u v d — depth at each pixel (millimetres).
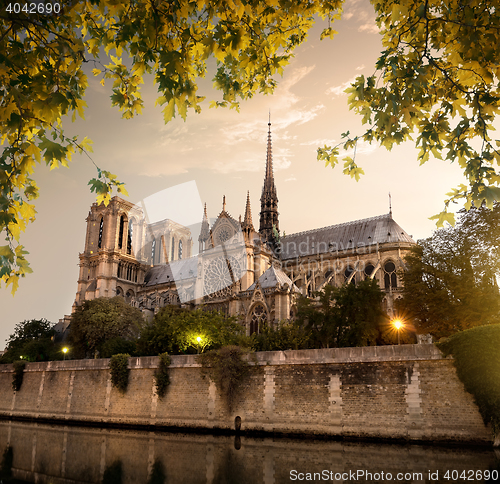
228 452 32594
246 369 40719
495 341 30734
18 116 7281
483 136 9242
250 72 11273
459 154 9688
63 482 27094
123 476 27562
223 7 8984
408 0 8195
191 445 35750
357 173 11133
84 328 75188
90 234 125125
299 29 12461
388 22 9961
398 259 84375
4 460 33781
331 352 37281
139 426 45219
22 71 7715
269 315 64500
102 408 48812
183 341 52469
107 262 116688
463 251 47156
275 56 10625
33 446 38969
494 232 45031
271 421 38250
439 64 10016
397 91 9086
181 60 8227
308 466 27500
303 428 36812
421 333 49281
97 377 50625
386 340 52531
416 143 9922
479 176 9055
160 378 44812
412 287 49938
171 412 43719
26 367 59438
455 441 31391
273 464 28531
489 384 30328
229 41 8250
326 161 11438
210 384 42094
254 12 9844
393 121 9273
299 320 55094
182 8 8445
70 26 8609
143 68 8742
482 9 8594
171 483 25625
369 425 34438
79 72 8688
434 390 32938
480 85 9758
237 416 39875
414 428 32875
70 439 41438
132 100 9812
